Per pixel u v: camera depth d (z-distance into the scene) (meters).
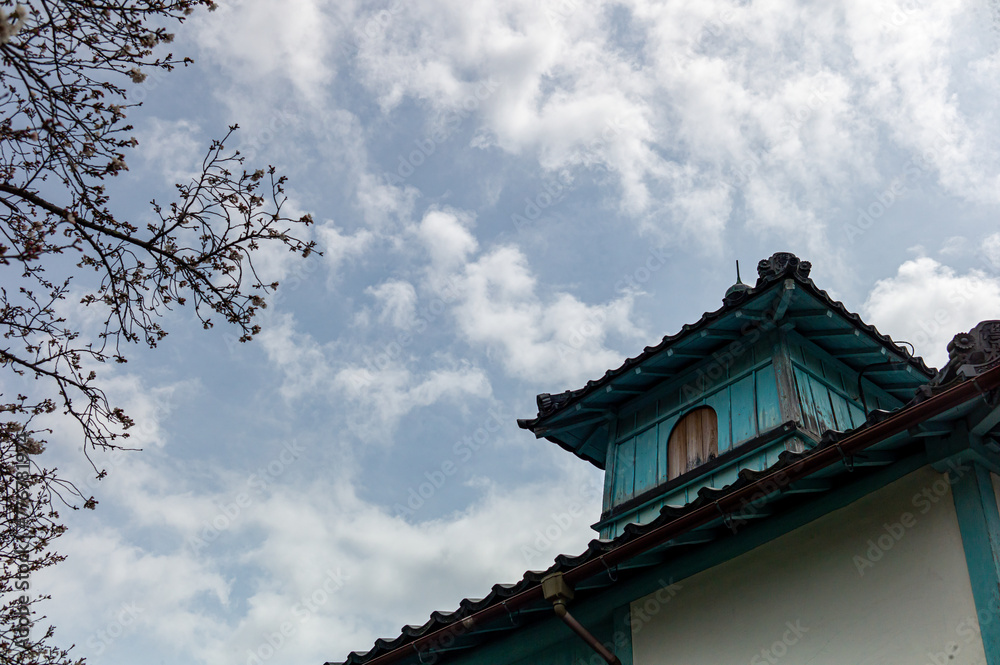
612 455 11.45
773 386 10.05
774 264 10.30
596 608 8.16
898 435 6.26
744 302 10.19
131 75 5.43
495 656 8.59
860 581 6.53
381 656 8.45
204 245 5.62
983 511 6.01
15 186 5.31
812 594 6.76
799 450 9.30
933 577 6.11
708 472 9.94
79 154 5.43
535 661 8.34
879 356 10.68
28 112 5.32
